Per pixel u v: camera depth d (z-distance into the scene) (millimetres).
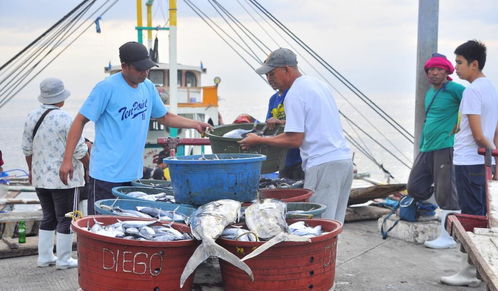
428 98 5816
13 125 139625
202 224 3121
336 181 4512
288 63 4574
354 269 5203
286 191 4621
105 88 4477
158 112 5062
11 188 9727
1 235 6422
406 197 6273
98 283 3150
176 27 14312
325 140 4469
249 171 3916
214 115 16484
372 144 71625
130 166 4684
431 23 6840
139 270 3070
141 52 4469
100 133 4574
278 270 3127
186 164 3826
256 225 3213
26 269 5195
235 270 3205
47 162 5082
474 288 4695
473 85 5078
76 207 5133
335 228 3441
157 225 3488
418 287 4715
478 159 5195
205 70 16844
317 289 3244
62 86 5348
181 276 3016
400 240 6242
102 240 3088
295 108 4422
